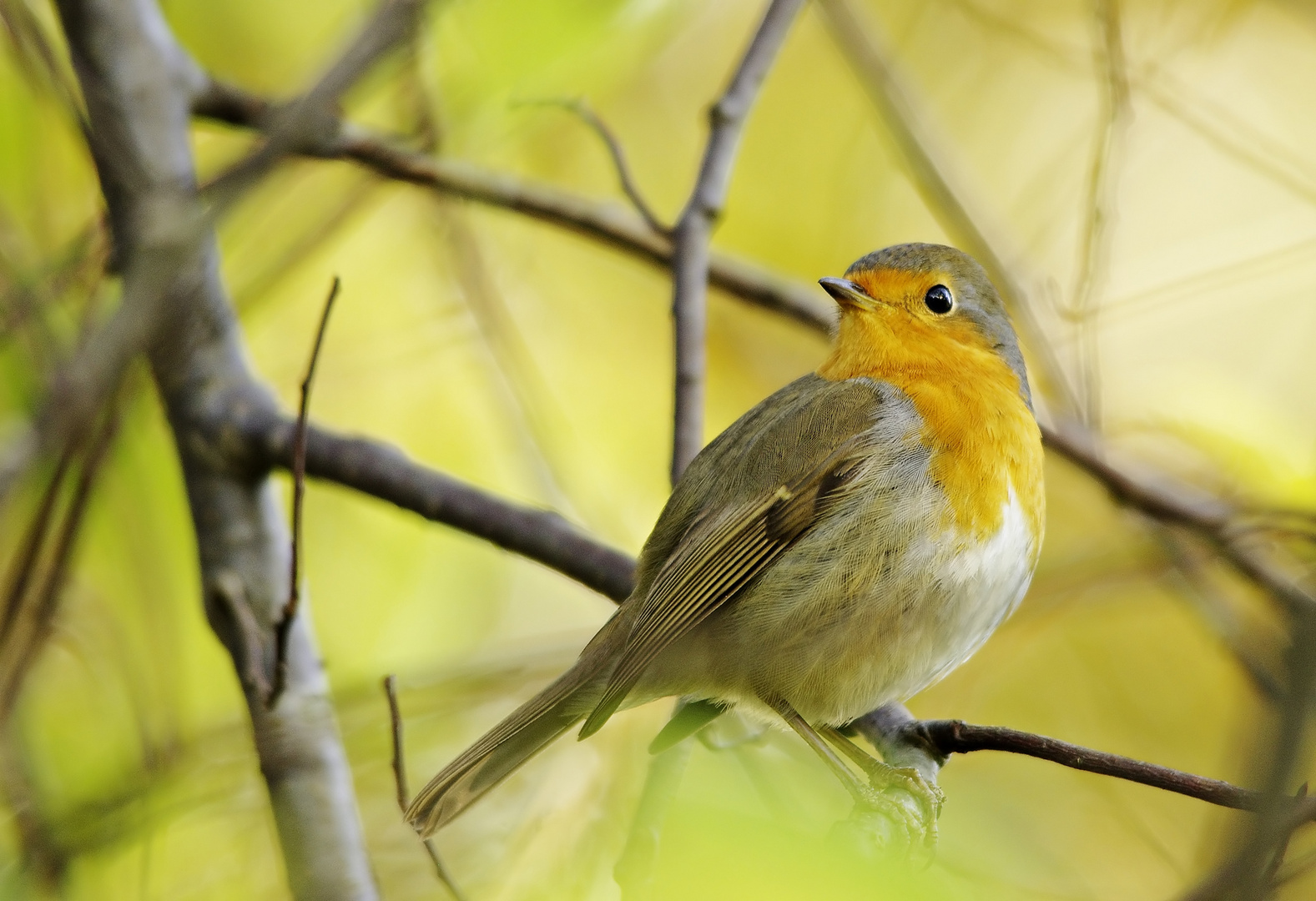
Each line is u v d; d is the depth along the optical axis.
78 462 6.97
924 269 8.46
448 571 9.84
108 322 5.30
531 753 7.72
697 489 8.05
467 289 10.28
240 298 8.55
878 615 7.55
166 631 8.55
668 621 7.50
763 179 12.24
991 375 8.20
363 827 8.86
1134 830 9.91
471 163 10.09
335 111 8.42
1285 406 11.75
